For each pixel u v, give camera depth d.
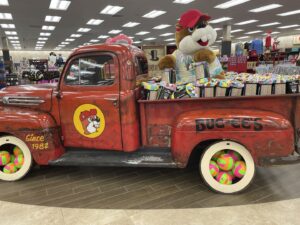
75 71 2.76
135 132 2.66
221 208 2.30
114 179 2.95
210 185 2.56
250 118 2.32
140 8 11.41
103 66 2.66
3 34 19.62
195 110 2.54
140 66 3.07
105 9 11.64
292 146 2.34
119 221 2.15
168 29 17.77
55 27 16.53
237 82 2.49
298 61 6.54
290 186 2.66
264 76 2.68
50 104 2.83
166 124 2.63
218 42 26.47
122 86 2.61
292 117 2.40
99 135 2.73
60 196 2.58
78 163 2.70
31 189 2.73
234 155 2.54
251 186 2.68
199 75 3.04
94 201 2.47
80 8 11.30
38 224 2.13
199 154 3.03
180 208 2.32
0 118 2.77
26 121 2.73
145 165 2.58
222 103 2.48
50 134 2.75
